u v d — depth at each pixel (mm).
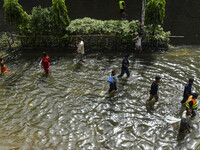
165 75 9727
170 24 16438
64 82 9375
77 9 19359
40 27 12359
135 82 9219
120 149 5891
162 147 5930
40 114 7375
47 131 6594
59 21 12164
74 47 13195
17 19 12250
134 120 7020
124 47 12844
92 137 6336
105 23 12617
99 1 21234
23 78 9719
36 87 9008
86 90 8750
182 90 8523
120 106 7742
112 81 7855
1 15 18562
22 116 7270
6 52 12734
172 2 20828
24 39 12945
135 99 8109
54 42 13086
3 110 7570
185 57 11625
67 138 6312
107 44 12828
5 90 8789
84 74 10031
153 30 12641
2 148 5898
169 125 6754
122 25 12547
